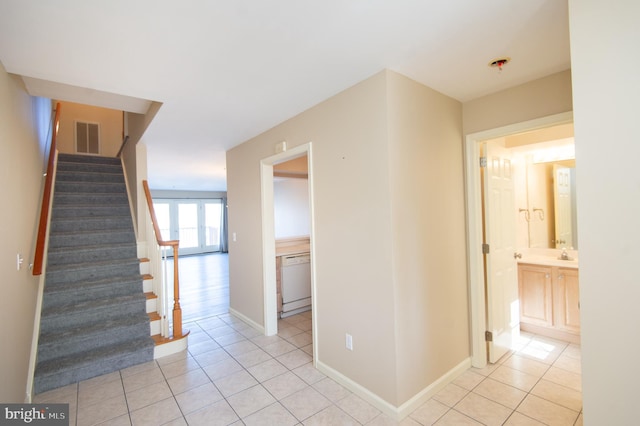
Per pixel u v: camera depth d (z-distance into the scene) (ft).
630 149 3.62
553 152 11.68
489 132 8.11
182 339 10.15
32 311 8.32
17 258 6.73
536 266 10.71
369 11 4.66
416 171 7.20
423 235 7.32
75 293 10.16
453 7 4.62
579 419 6.40
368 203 7.06
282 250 14.16
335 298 8.05
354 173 7.39
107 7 4.39
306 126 8.88
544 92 7.13
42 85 8.21
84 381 8.35
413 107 7.18
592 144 3.87
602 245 3.83
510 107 7.71
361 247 7.27
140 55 5.81
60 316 9.31
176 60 6.04
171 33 5.12
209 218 38.52
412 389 6.87
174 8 4.46
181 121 9.80
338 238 7.89
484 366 8.59
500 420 6.42
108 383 8.24
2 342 5.49
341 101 7.68
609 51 3.74
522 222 12.19
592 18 3.85
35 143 9.20
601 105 3.80
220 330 12.00
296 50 5.77
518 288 10.87
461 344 8.36
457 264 8.31
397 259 6.68
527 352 9.46
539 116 7.22
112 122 19.95
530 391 7.42
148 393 7.76
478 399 7.14
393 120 6.70
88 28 4.91
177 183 28.45
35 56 5.73
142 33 5.09
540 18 4.93
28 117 8.25
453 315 8.11
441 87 7.63
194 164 17.48
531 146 11.06
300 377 8.38
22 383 6.95
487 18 4.92
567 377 8.00
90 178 15.28
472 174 8.51
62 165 15.14
